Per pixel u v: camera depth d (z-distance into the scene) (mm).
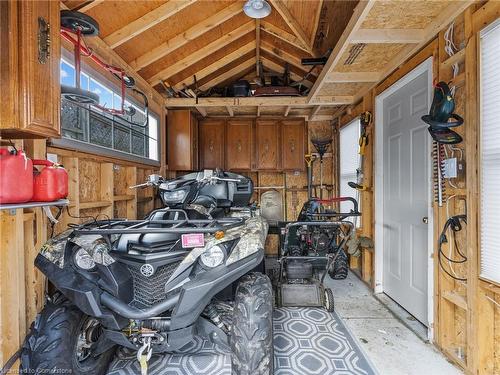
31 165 1323
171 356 2104
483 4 1880
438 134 2088
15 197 1241
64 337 1552
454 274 2150
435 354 2166
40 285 1907
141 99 3518
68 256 1555
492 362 1854
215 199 2455
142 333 1493
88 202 2424
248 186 2936
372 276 3543
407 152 2863
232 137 5301
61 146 2068
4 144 1560
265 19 3564
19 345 1710
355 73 3277
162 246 1642
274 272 3322
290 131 5320
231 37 3631
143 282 1604
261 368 1532
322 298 2863
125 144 3182
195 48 3637
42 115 1418
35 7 1369
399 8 2080
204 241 1538
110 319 1468
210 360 2061
